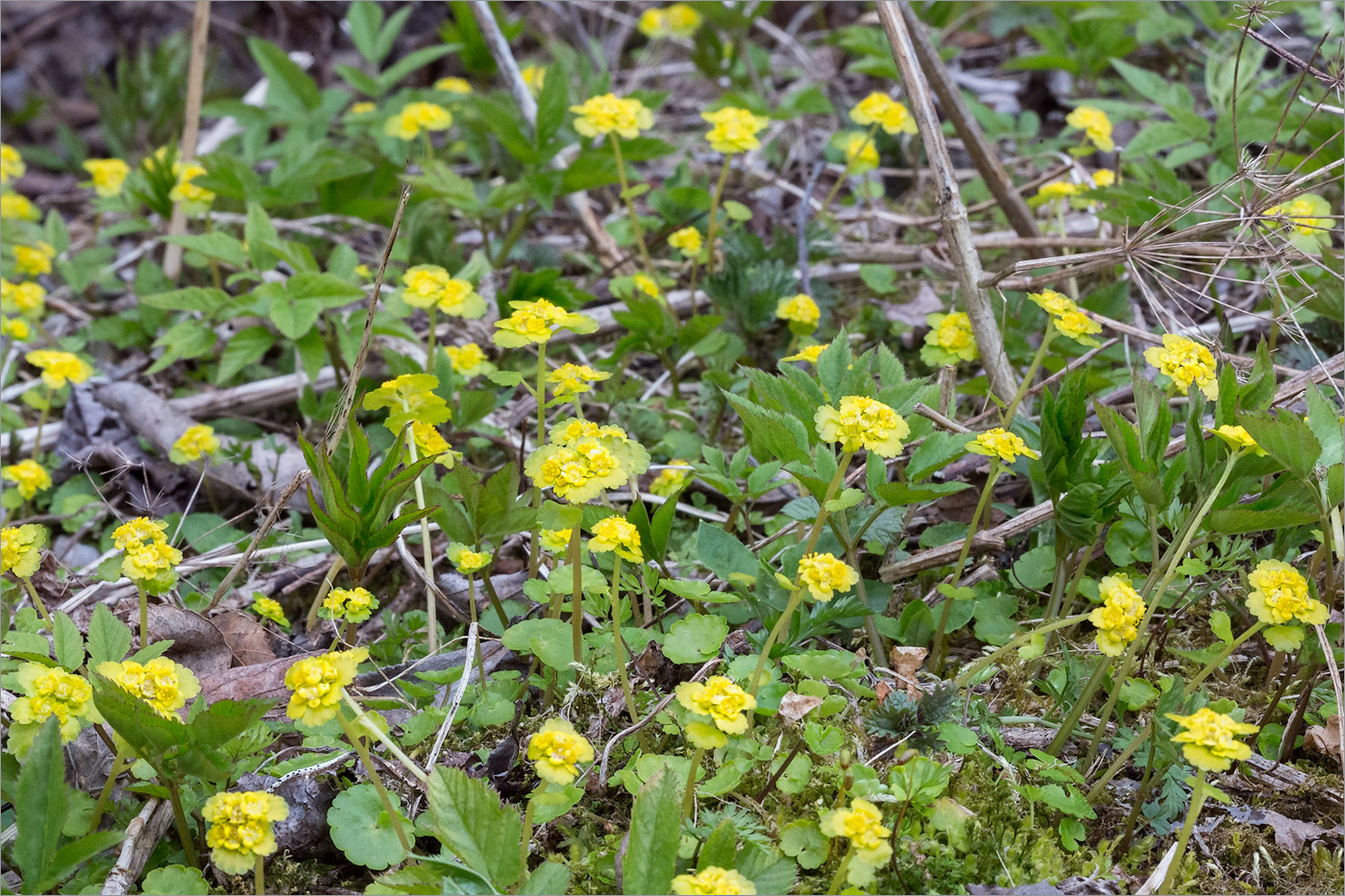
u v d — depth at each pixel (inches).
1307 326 72.6
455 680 64.8
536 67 104.0
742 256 76.8
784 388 66.2
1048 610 66.3
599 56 118.6
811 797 63.4
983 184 90.0
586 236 90.3
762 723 64.6
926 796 62.1
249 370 79.7
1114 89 99.3
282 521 72.5
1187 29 89.1
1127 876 62.8
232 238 75.3
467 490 65.0
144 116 116.8
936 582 67.8
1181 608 65.7
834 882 60.7
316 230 92.6
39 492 74.2
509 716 64.1
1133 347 72.4
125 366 81.0
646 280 74.1
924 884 62.1
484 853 60.9
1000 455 64.4
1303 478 63.1
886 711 63.9
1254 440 63.1
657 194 83.5
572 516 62.2
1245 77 77.1
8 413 75.2
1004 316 70.1
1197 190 83.2
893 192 97.5
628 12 135.3
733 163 100.0
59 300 90.7
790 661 63.6
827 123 106.1
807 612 65.3
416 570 67.8
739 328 75.4
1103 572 67.7
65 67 142.3
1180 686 62.8
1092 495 64.6
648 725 64.7
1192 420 64.1
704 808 63.1
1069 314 66.7
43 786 61.2
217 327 83.4
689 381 77.4
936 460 65.6
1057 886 62.5
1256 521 63.2
